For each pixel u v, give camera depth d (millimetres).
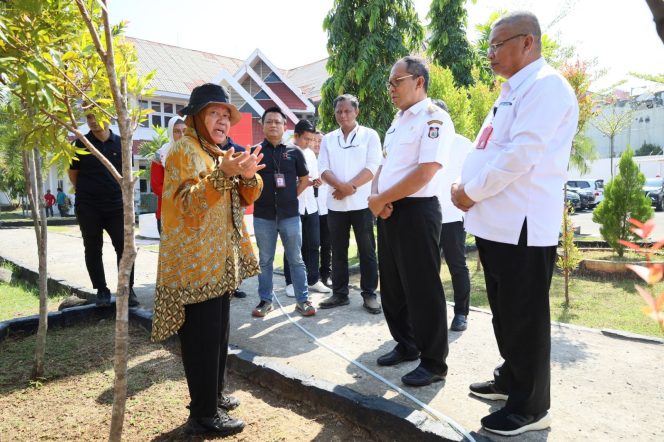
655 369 3227
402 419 2459
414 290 3031
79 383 3240
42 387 3188
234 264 2562
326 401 2812
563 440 2359
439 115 2986
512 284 2391
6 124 2730
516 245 2365
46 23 2018
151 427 2666
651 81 5793
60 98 2150
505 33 2387
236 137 11445
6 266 7926
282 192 4578
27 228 16219
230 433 2582
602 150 40031
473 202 2514
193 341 2459
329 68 11484
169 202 2350
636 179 7758
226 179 2195
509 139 2424
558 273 7051
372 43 10570
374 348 3738
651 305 1117
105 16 1889
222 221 2467
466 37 13164
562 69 6059
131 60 2500
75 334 4211
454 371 3256
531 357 2379
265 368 3193
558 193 2396
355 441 2531
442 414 2641
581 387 2965
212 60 28156
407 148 3107
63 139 2605
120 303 2111
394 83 3133
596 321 4637
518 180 2348
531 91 2283
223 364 2773
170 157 2357
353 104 4719
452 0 12867
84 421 2748
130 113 2371
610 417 2586
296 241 4613
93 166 4430
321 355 3600
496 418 2420
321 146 4980
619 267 6637
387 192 3012
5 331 4086
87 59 2299
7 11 1939
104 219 4594
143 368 3469
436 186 3113
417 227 3008
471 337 3953
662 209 22078
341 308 4918
